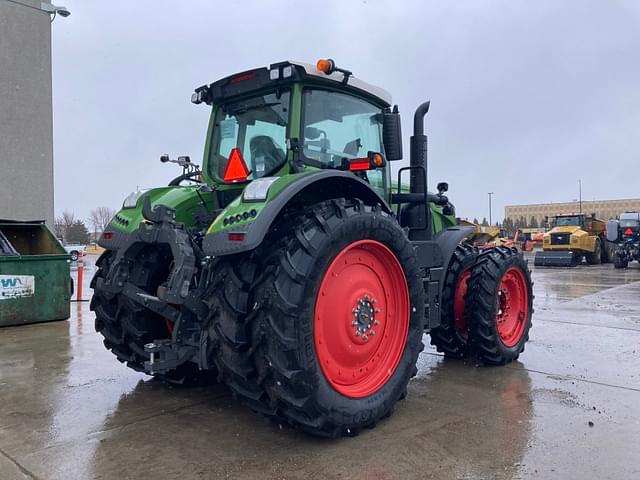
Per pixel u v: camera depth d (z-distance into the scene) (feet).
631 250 57.21
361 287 10.58
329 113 12.44
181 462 8.97
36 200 36.45
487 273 14.90
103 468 8.76
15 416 11.34
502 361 15.21
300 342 9.04
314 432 9.60
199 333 10.39
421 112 14.47
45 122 36.83
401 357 11.21
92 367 15.57
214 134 13.67
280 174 11.78
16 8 35.24
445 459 8.96
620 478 8.23
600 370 14.70
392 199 14.42
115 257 12.42
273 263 9.36
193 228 12.46
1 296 22.27
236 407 11.90
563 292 33.35
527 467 8.63
